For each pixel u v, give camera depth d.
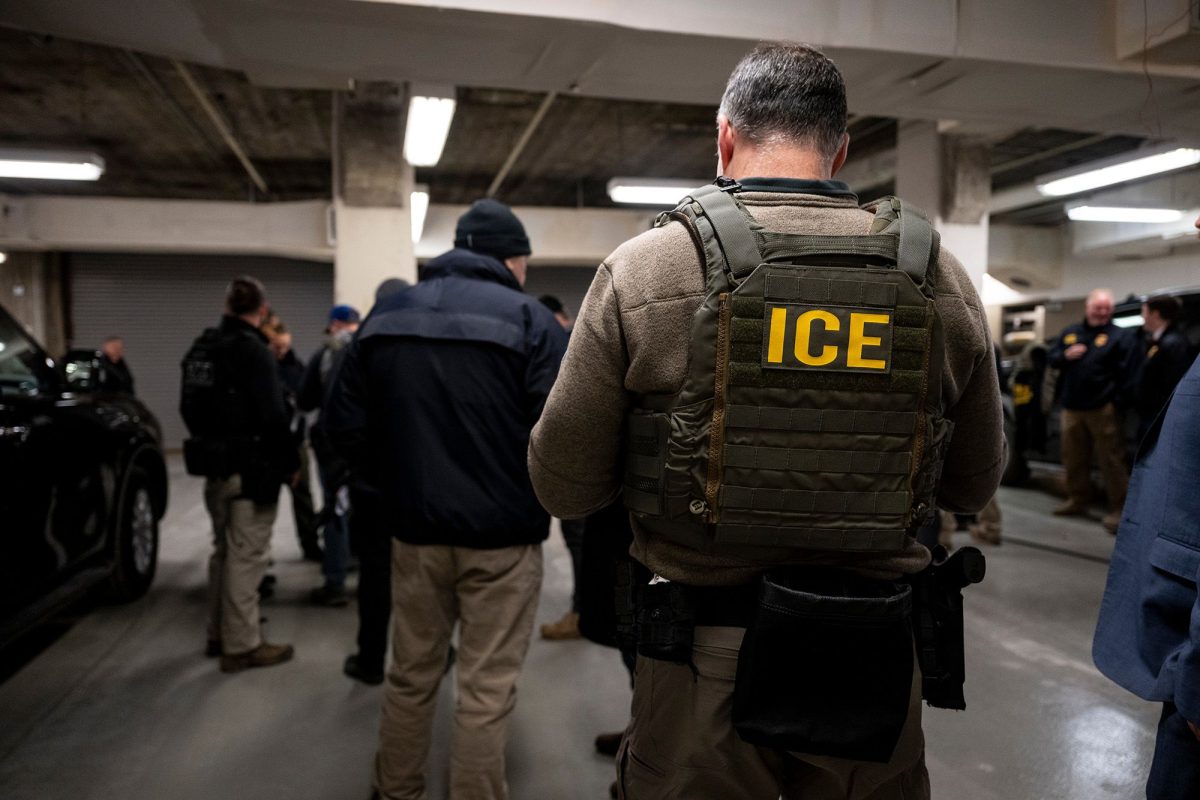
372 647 2.76
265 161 8.76
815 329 0.86
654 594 0.93
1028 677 2.89
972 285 0.97
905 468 0.88
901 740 0.92
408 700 1.82
